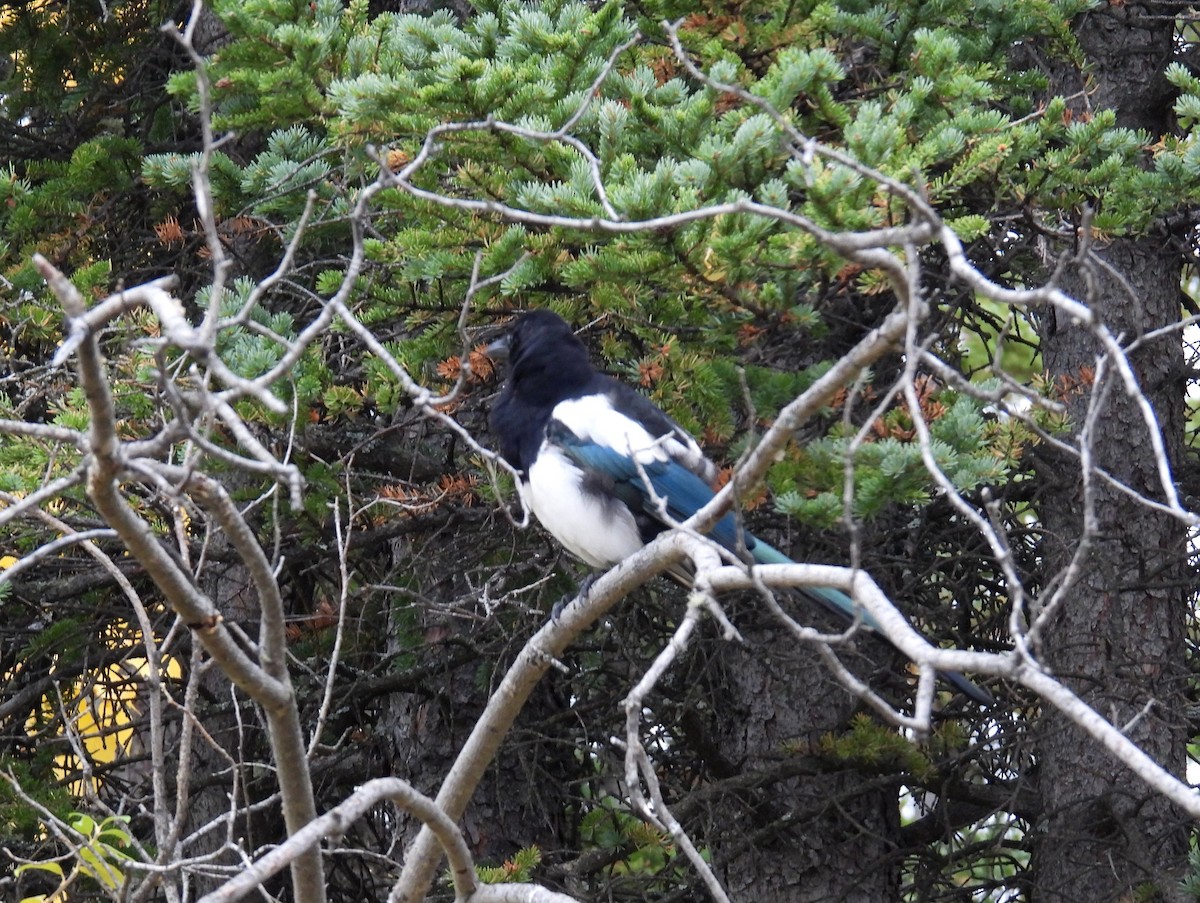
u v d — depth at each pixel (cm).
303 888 755
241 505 1266
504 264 1054
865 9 1220
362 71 1138
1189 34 1859
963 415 995
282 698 710
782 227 978
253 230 1334
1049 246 1230
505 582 1396
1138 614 1416
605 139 1028
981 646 1472
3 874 1293
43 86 1661
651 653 1504
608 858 1416
